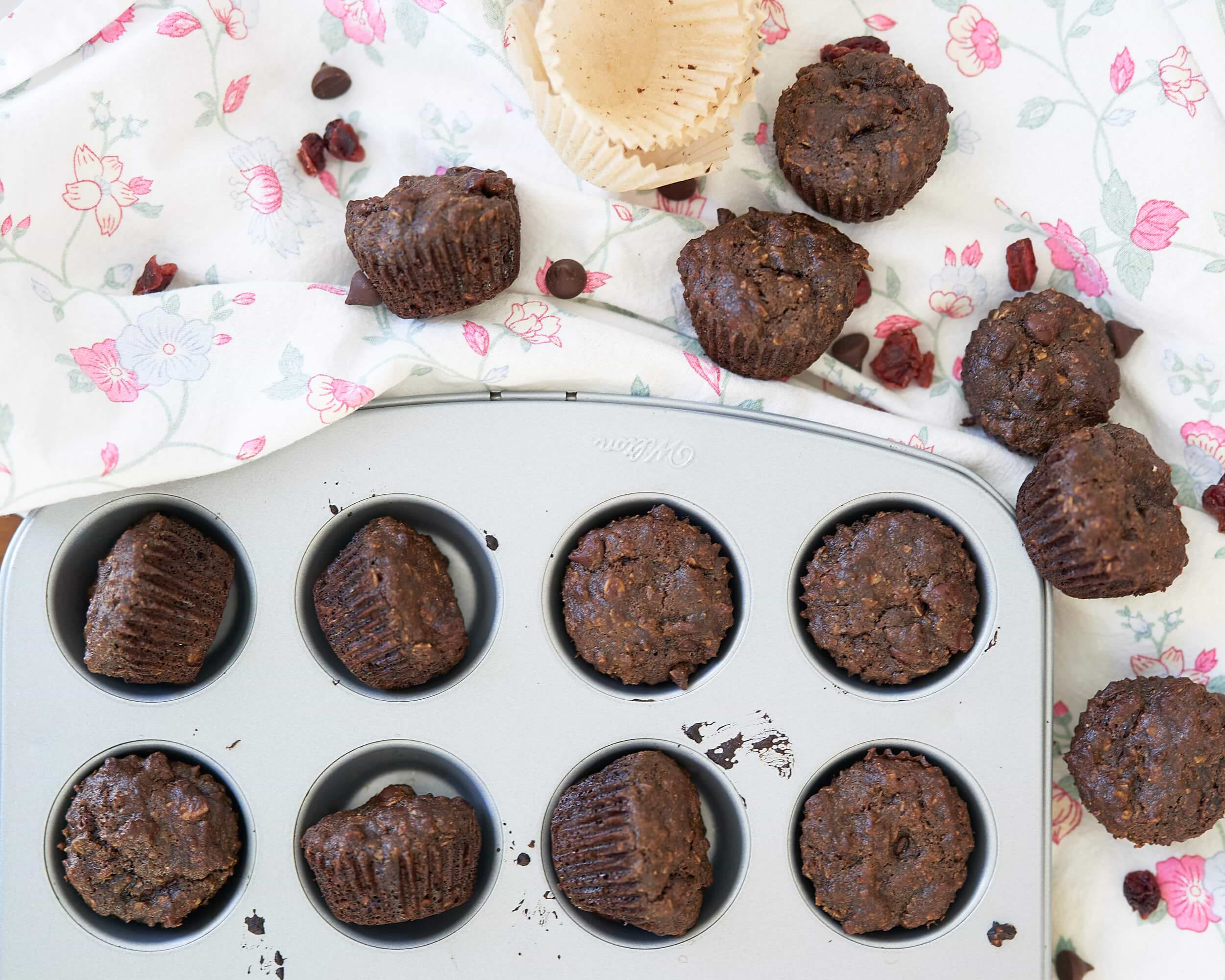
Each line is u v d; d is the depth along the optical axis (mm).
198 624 661
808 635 676
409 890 650
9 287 656
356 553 659
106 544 667
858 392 700
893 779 667
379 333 666
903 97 661
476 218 637
